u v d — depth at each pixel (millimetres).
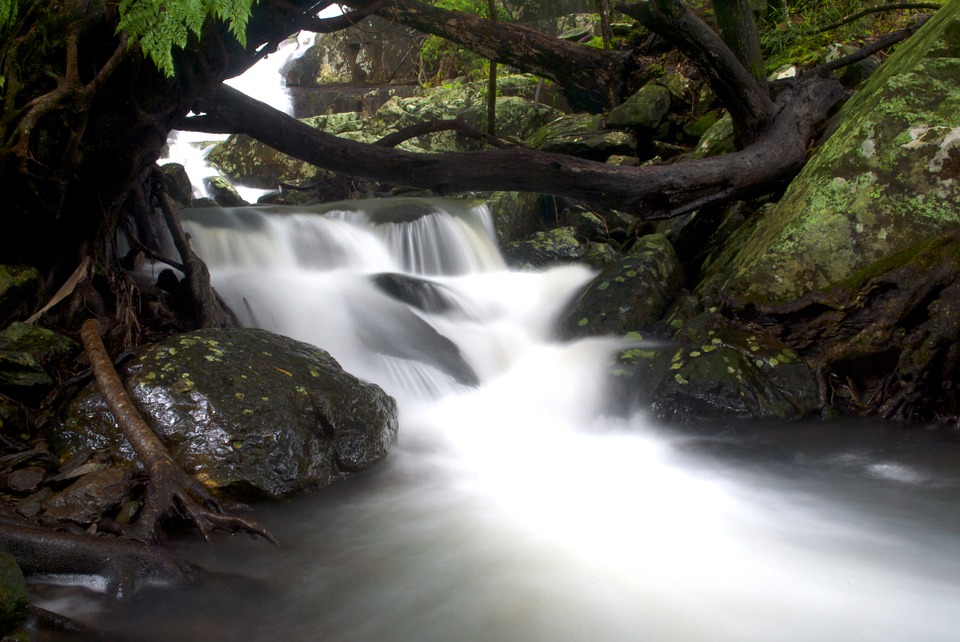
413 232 8867
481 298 7988
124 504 3938
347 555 3908
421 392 6258
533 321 7734
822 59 9344
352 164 6719
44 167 4605
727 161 7344
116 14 4449
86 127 4750
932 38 6555
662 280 7383
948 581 3656
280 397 4570
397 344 6770
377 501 4547
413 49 14406
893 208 5785
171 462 4059
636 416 5871
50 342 4863
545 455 5363
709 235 8438
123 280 5559
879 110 6059
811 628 3295
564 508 4512
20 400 4613
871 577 3701
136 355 4766
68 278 5414
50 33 4395
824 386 5777
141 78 4848
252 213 8281
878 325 5699
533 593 3578
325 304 6953
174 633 3184
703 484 4824
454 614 3400
